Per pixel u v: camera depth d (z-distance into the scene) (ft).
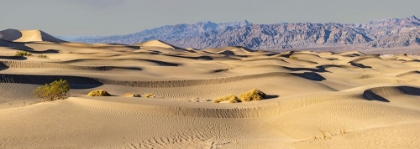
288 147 59.47
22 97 120.16
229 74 202.59
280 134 74.18
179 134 69.46
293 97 99.96
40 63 177.06
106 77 152.87
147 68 206.90
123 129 69.62
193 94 143.74
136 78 155.84
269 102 97.19
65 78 143.74
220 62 290.15
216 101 115.14
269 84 151.23
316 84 161.38
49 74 148.66
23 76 136.77
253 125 81.76
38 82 138.41
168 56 323.37
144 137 66.23
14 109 81.82
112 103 82.99
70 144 60.59
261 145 62.08
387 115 77.71
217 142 65.21
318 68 271.08
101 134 66.18
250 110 89.76
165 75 191.01
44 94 114.11
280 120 82.94
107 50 381.40
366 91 112.57
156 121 75.72
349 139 56.95
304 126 75.36
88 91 134.82
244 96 115.44
